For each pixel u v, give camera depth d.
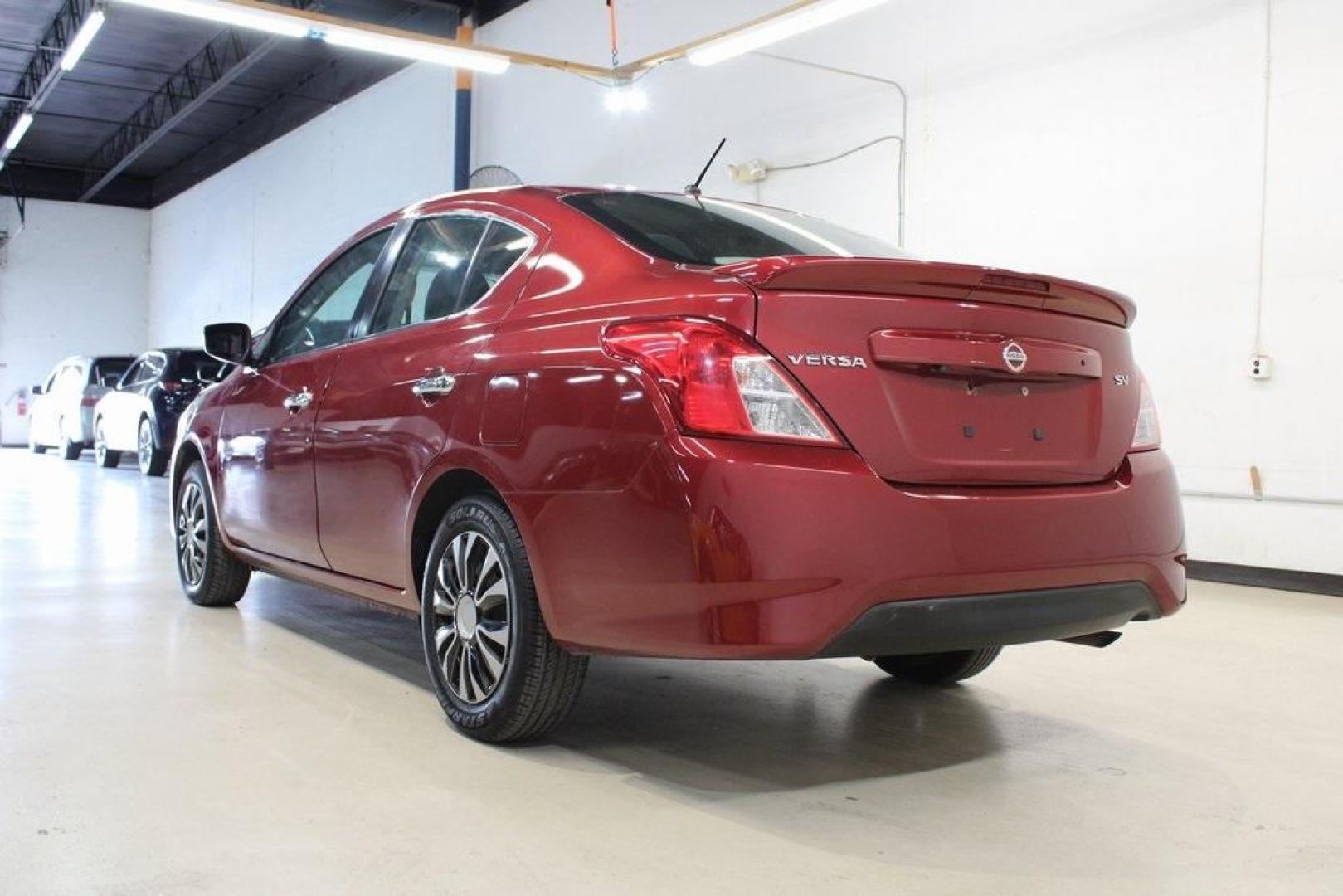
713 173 8.60
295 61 14.55
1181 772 2.24
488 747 2.30
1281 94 5.13
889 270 1.89
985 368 1.98
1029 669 3.19
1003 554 1.91
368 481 2.67
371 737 2.35
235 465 3.46
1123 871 1.72
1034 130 6.21
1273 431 5.17
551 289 2.29
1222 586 5.17
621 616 1.93
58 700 2.59
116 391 12.35
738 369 1.83
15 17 13.35
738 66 8.34
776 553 1.76
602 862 1.71
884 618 1.82
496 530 2.23
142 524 6.66
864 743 2.41
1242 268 5.28
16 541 5.74
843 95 7.43
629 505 1.90
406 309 2.80
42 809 1.89
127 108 17.11
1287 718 2.66
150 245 21.64
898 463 1.87
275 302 16.58
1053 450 2.07
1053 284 2.05
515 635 2.16
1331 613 4.30
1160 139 5.60
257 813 1.89
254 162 17.16
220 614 3.75
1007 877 1.69
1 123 18.22
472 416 2.28
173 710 2.53
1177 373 5.54
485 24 11.54
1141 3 5.67
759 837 1.83
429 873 1.66
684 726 2.50
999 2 6.38
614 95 8.23
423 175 12.66
